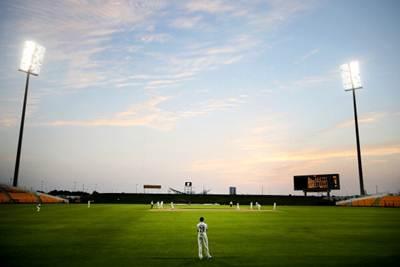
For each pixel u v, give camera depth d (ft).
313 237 67.00
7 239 63.36
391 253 49.19
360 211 171.32
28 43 239.30
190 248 53.26
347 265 41.11
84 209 175.32
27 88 242.99
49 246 55.21
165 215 131.75
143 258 45.24
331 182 274.36
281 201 301.22
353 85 260.62
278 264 41.50
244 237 66.85
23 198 247.50
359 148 259.80
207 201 309.22
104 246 55.21
